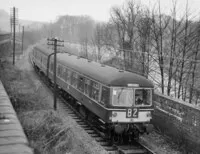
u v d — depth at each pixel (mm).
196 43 20016
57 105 19594
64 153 9867
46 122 11820
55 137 10688
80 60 19094
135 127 12992
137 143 12867
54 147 9875
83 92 16031
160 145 13055
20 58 54031
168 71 21141
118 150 11875
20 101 15766
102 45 38281
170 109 14273
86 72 15703
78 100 16953
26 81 24625
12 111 10352
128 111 12734
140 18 27359
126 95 12719
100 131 14523
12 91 17344
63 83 20859
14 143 7086
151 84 13133
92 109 14461
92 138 13148
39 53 32781
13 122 8883
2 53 47938
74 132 13367
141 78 13141
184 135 12812
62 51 27375
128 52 27656
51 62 25141
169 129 14000
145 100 13070
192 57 20359
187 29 20750
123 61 27516
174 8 21438
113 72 13328
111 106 12477
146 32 24094
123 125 12797
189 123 12609
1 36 48062
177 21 21375
